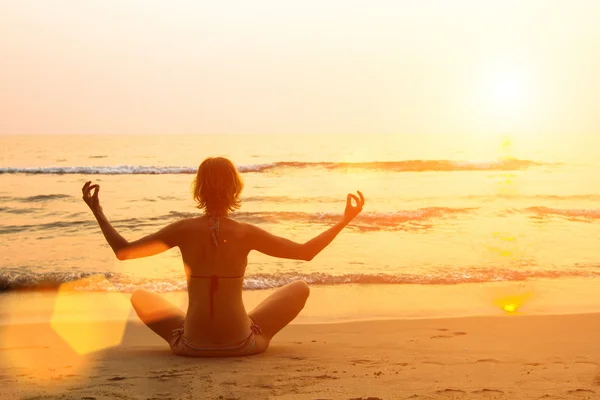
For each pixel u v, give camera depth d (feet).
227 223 12.98
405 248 38.32
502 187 85.81
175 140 366.84
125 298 25.91
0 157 167.53
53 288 27.58
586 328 18.40
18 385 11.63
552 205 65.51
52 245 39.65
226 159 12.86
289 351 14.71
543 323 19.34
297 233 46.01
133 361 13.69
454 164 122.11
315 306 23.94
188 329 13.65
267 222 51.78
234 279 13.33
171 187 82.69
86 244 40.06
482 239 42.06
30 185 84.99
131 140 360.89
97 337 18.67
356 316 22.36
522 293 26.12
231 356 13.61
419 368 12.78
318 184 90.33
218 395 10.61
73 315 22.97
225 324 13.46
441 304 24.27
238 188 12.91
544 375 12.09
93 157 170.60
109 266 32.99
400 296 25.71
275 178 100.58
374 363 13.34
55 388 11.34
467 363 13.41
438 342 16.55
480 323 19.57
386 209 61.77
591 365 13.09
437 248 38.37
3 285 27.84
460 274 29.84
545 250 37.29
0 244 39.93
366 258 34.94
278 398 10.39
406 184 90.22
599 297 25.27
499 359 13.87
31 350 16.01
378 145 266.36
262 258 34.47
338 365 13.03
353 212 12.29
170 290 27.48
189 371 12.30
